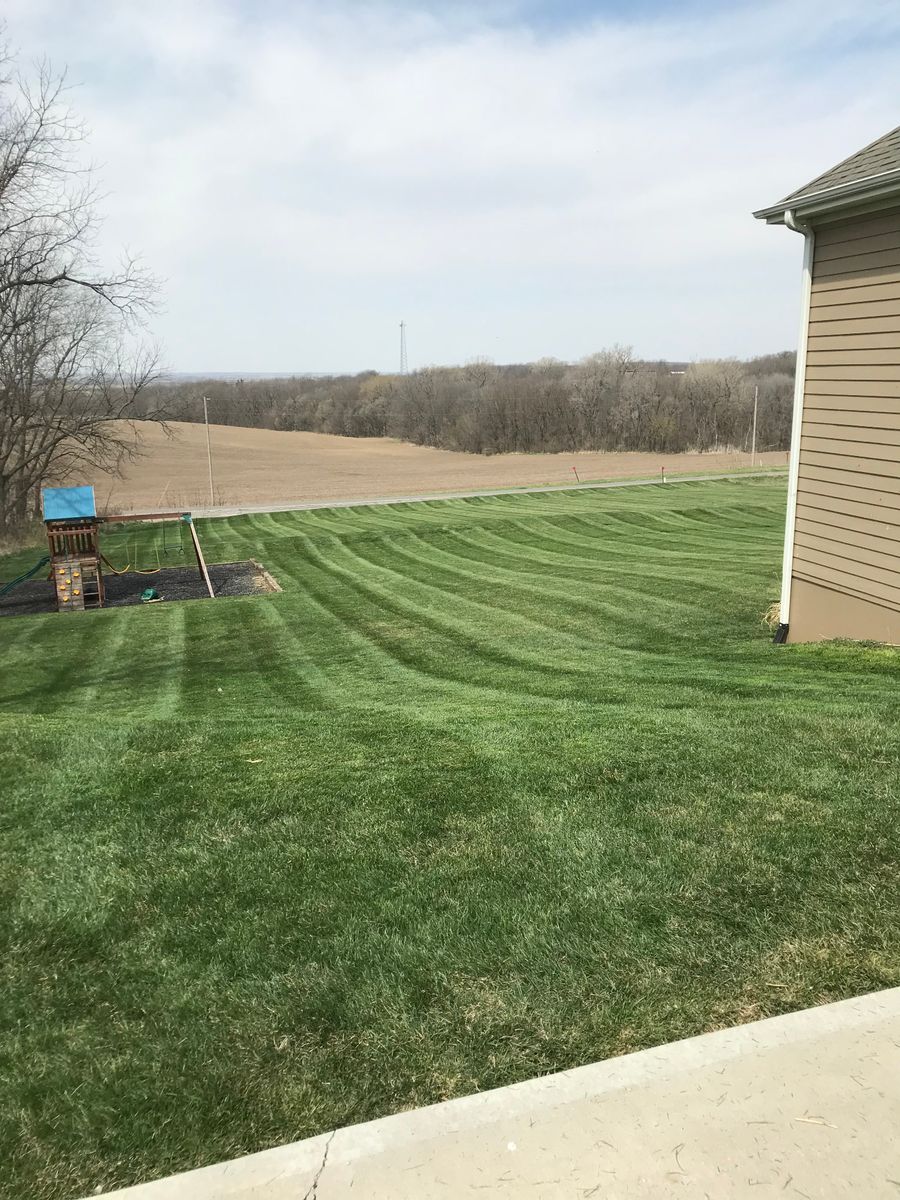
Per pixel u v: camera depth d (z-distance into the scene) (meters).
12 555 27.41
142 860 3.67
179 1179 2.00
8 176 24.72
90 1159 2.13
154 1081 2.38
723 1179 1.93
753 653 9.57
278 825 4.00
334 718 6.78
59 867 3.63
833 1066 2.27
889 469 8.21
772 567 17.92
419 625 14.73
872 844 3.48
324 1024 2.58
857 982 2.63
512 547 23.50
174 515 20.97
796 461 9.70
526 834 3.76
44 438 31.23
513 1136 2.08
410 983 2.74
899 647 8.32
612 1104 2.17
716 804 3.98
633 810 3.97
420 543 25.05
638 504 31.89
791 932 2.90
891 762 4.45
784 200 8.78
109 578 22.33
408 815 4.05
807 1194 1.88
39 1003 2.73
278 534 28.59
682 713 5.97
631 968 2.75
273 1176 1.99
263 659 13.02
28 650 14.44
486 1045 2.46
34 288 27.89
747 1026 2.43
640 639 12.29
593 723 5.75
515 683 9.65
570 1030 2.49
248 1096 2.31
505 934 2.97
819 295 8.98
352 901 3.25
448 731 5.79
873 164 7.94
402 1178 1.97
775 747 4.80
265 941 3.02
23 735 5.83
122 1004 2.71
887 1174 1.93
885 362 8.12
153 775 4.79
